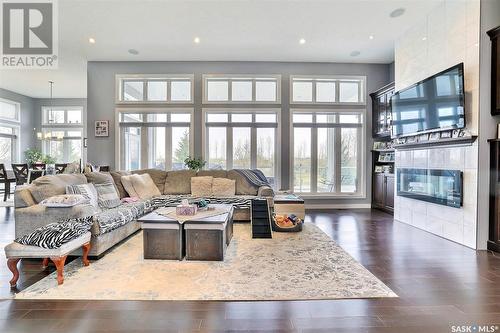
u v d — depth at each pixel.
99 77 6.53
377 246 3.55
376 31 5.07
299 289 2.35
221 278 2.57
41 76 7.63
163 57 6.30
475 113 3.48
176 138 6.72
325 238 3.88
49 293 2.28
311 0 4.21
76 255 3.01
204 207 3.65
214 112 6.56
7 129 9.29
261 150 6.70
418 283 2.48
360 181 6.75
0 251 3.30
